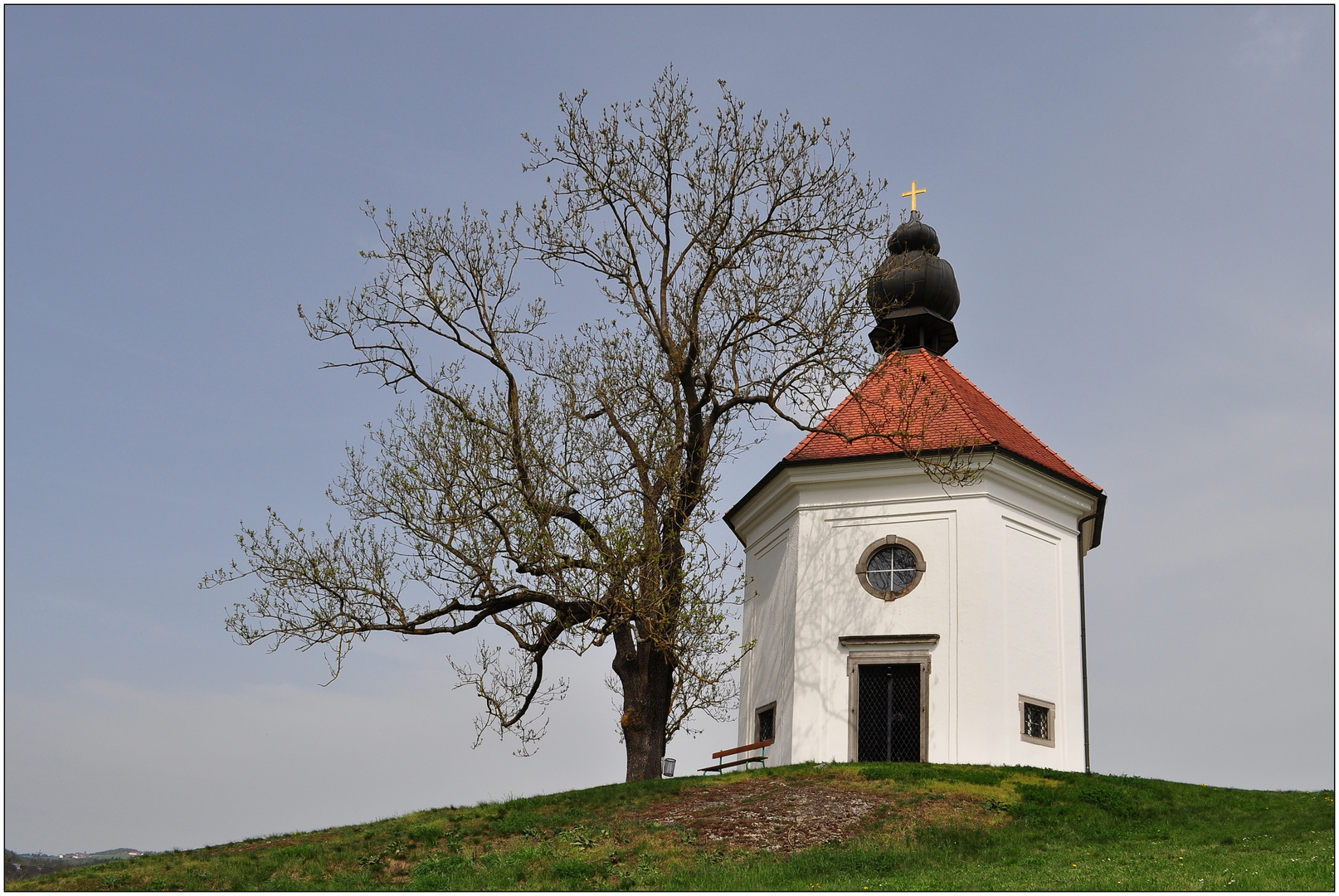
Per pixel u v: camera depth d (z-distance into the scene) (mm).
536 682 24484
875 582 24516
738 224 24906
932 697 23234
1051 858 16938
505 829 18859
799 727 23859
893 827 18219
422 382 24594
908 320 30031
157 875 17812
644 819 19047
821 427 25016
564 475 23438
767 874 16234
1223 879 14953
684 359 24219
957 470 24000
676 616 22344
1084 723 24719
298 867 17750
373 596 22859
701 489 24078
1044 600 24641
